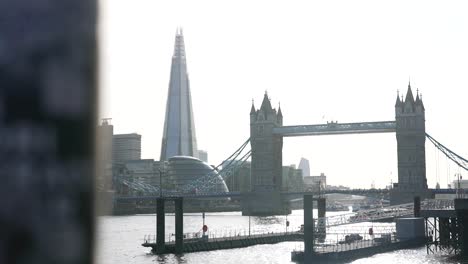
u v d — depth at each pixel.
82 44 2.31
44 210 2.15
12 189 2.10
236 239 105.50
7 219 2.08
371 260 80.00
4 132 2.12
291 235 118.88
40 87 2.18
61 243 2.18
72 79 2.27
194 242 97.38
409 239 98.38
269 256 91.19
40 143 2.16
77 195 2.26
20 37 2.16
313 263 78.19
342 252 80.88
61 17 2.24
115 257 87.38
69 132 2.25
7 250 2.07
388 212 112.50
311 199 79.31
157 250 92.56
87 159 2.31
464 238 77.88
